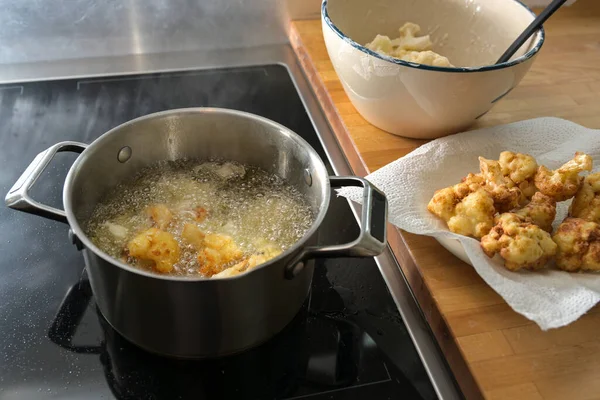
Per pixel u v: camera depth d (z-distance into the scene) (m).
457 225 0.65
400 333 0.61
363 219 0.54
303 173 0.66
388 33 0.98
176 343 0.53
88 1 0.93
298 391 0.55
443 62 0.85
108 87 0.93
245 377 0.55
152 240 0.57
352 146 0.84
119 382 0.54
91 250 0.48
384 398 0.55
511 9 0.86
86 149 0.60
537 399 0.54
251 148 0.70
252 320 0.53
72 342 0.57
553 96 0.96
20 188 0.55
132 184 0.68
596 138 0.81
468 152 0.79
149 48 1.01
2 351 0.56
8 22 0.92
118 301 0.52
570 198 0.70
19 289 0.62
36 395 0.52
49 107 0.87
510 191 0.67
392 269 0.71
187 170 0.70
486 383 0.55
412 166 0.75
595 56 1.05
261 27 1.05
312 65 0.97
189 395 0.54
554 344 0.59
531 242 0.61
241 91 0.95
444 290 0.63
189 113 0.67
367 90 0.79
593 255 0.62
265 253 0.58
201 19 1.00
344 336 0.60
